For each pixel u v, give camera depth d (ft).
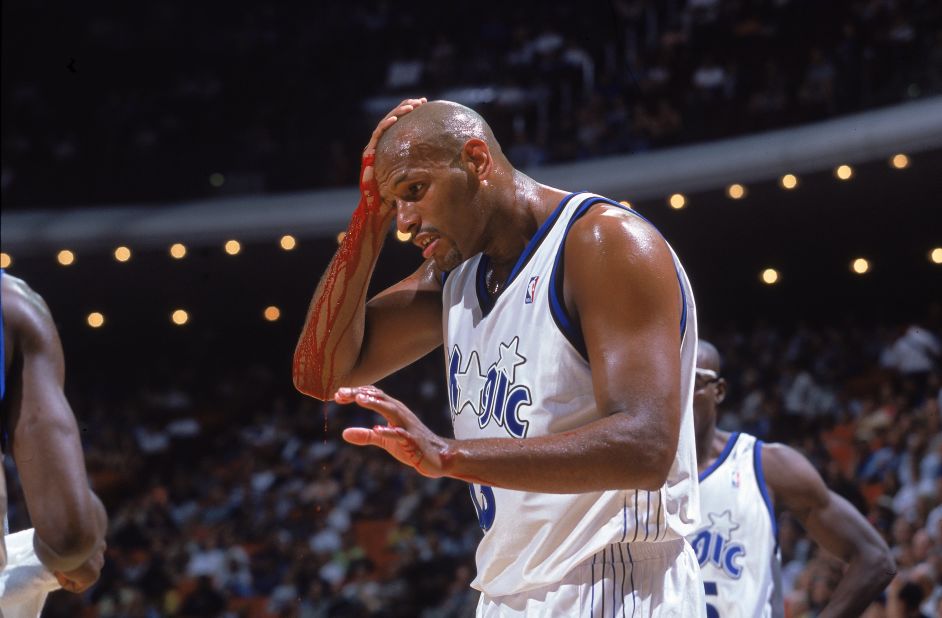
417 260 126.31
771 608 31.96
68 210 148.87
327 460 127.13
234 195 158.30
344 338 21.08
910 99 102.94
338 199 141.08
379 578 104.47
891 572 33.27
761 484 32.76
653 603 18.28
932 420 79.66
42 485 19.63
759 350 118.73
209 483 132.98
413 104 19.29
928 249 126.11
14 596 20.72
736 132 118.73
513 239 19.01
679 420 16.61
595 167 123.44
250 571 110.83
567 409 18.07
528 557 18.61
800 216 120.67
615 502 18.16
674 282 17.33
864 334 118.93
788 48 121.70
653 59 131.34
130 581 113.09
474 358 19.40
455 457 15.49
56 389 20.15
